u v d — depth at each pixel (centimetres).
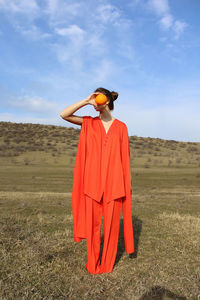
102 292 285
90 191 328
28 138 4997
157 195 1426
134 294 281
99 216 337
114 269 345
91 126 340
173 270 343
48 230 517
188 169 3066
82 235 336
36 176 2305
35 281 301
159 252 412
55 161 3369
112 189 329
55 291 281
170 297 276
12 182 1944
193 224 598
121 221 634
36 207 820
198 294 280
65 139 5194
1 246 394
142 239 480
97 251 333
